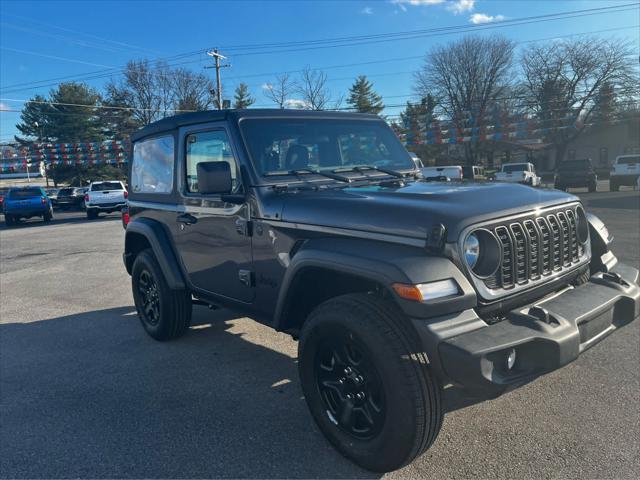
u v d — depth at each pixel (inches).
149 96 2155.5
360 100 2452.0
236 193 142.4
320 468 114.3
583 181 989.2
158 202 184.7
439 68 2255.2
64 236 623.8
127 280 330.3
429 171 930.1
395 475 110.6
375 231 109.7
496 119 1403.8
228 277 152.5
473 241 104.7
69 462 120.1
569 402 138.1
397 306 105.4
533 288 115.5
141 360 182.5
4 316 253.6
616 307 125.0
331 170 152.9
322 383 118.6
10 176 3216.0
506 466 111.9
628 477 106.0
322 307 113.4
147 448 124.8
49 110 2304.4
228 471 114.4
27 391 160.7
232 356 183.0
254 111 148.9
